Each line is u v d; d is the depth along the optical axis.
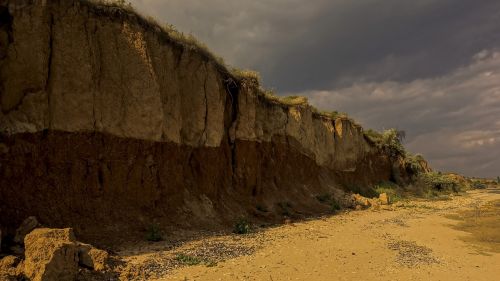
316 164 36.22
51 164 13.86
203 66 22.25
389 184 51.09
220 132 22.97
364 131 53.06
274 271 12.36
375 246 17.48
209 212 19.89
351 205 33.44
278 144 30.78
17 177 12.79
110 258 11.73
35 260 9.35
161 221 16.91
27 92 13.49
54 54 14.32
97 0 16.36
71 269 9.74
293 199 29.19
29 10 13.70
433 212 32.66
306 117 35.41
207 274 11.55
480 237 21.09
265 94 30.44
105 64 16.09
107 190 15.54
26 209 12.62
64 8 14.91
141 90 17.11
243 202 23.73
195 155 21.25
